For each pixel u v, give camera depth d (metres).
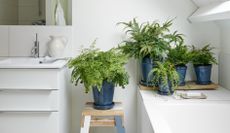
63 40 2.22
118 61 1.89
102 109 1.93
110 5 2.27
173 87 1.93
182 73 2.07
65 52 2.27
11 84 1.85
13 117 1.87
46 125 1.87
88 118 1.88
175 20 2.28
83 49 2.19
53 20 2.35
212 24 2.27
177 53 2.07
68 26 2.27
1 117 1.86
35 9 2.78
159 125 1.37
